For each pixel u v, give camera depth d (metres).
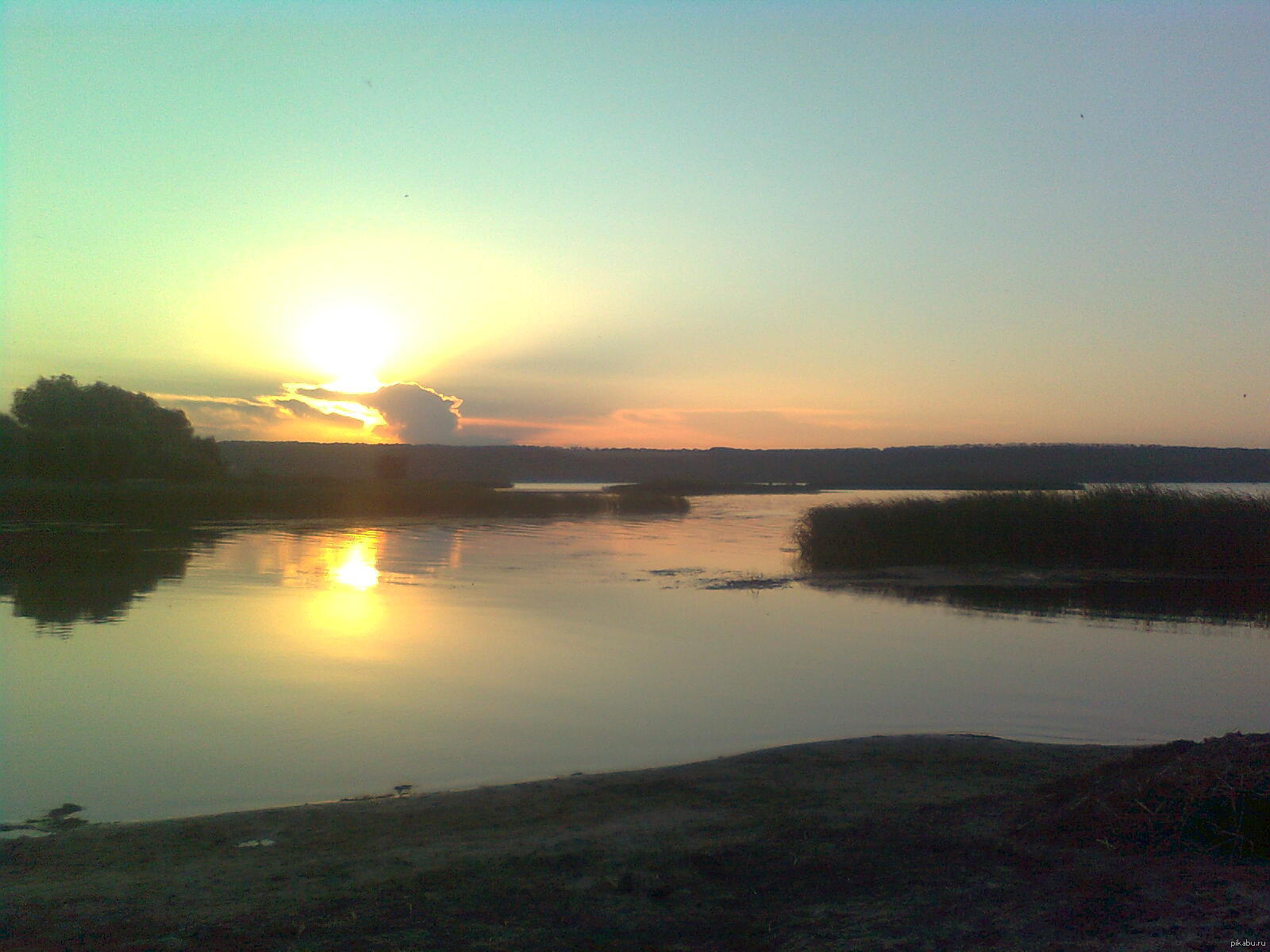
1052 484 75.06
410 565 28.83
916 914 5.89
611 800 8.55
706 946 5.65
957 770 9.36
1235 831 6.37
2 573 25.73
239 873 6.90
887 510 31.47
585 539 38.34
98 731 11.30
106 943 5.66
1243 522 27.73
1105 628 18.91
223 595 22.28
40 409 69.31
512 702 12.84
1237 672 14.92
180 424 74.25
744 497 76.50
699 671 14.82
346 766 10.12
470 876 6.80
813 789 8.76
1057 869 6.39
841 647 16.84
